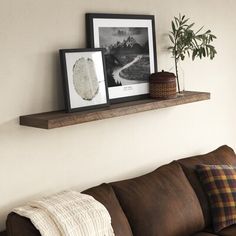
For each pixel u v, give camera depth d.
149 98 3.27
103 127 3.06
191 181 3.31
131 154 3.27
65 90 2.70
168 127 3.54
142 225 2.82
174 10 3.48
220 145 4.07
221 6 3.92
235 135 4.23
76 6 2.82
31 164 2.69
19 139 2.62
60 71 2.78
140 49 3.21
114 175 3.17
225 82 4.05
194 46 3.41
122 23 3.07
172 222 2.94
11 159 2.60
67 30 2.79
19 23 2.55
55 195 2.62
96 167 3.05
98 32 2.93
